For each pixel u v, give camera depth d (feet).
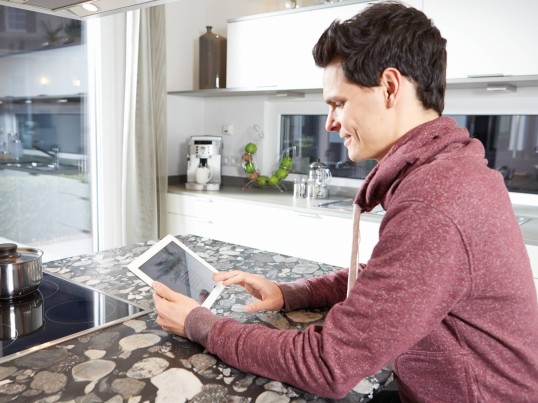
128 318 3.21
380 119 2.40
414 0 8.09
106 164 10.54
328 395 2.22
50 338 2.86
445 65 2.46
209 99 12.66
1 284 3.43
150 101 10.56
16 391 2.25
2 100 9.25
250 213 9.75
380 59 2.28
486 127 8.71
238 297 3.66
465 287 2.07
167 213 11.32
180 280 3.34
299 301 3.41
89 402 2.17
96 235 11.09
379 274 2.10
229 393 2.30
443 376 2.28
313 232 8.83
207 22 12.51
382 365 2.09
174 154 12.26
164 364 2.56
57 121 10.23
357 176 10.53
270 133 11.62
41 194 10.15
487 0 7.40
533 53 7.10
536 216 8.27
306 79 9.54
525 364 2.25
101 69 10.21
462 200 2.02
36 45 9.64
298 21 9.51
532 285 2.30
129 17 10.09
